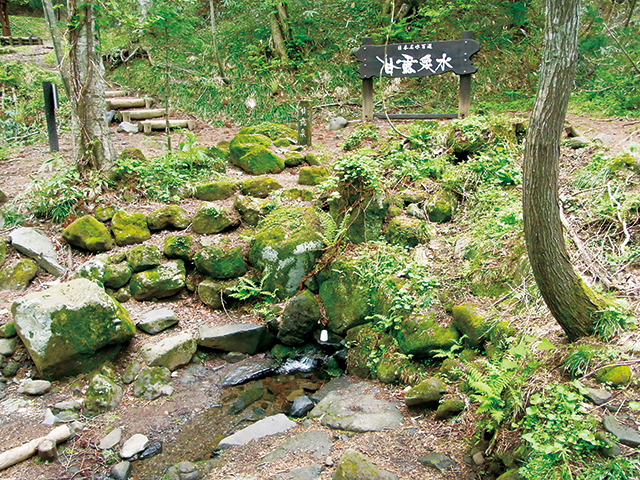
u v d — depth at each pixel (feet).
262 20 39.81
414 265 15.16
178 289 16.85
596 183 15.57
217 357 15.38
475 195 18.21
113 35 39.78
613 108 27.30
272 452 10.48
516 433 9.11
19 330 13.12
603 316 9.89
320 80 36.78
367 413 11.60
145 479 10.22
